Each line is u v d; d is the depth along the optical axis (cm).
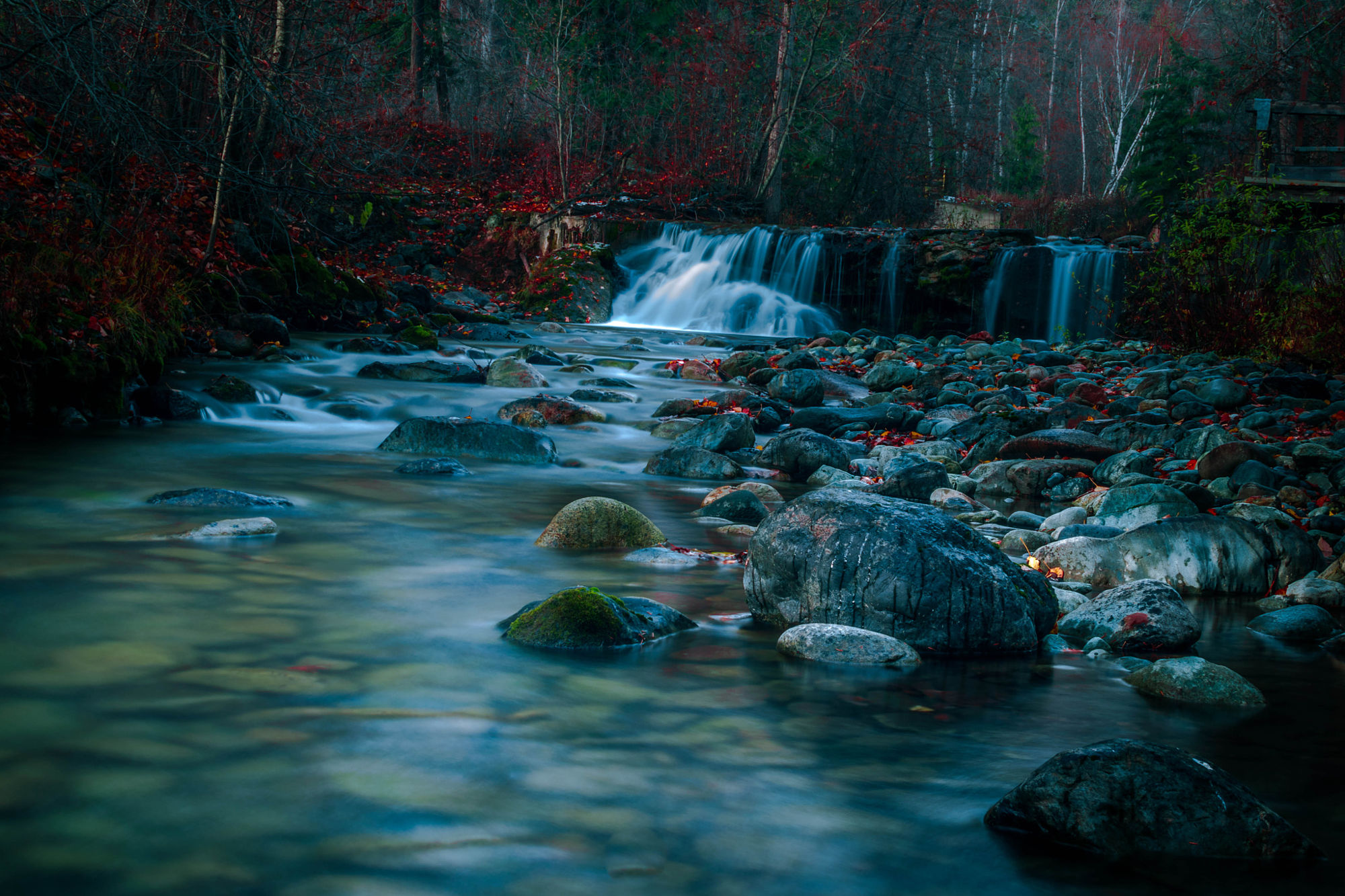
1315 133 2011
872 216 2861
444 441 780
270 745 250
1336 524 578
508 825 215
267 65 1059
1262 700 315
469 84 2834
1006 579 377
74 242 924
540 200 2309
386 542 488
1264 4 2405
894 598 367
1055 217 2827
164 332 961
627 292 2055
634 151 2508
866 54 2638
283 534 494
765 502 658
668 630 370
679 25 2502
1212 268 1387
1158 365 1284
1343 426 865
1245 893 199
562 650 341
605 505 509
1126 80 4319
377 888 188
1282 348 1270
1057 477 740
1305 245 1309
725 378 1248
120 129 901
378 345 1214
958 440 886
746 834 216
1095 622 393
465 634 351
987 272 1880
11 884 184
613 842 210
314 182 1371
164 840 202
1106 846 212
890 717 293
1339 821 232
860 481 721
